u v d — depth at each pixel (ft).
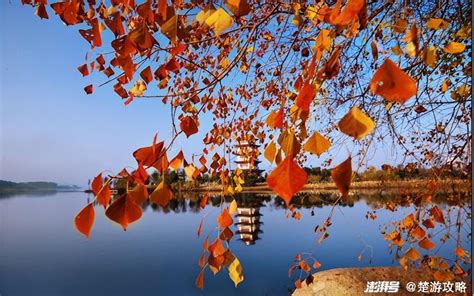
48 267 46.24
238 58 5.85
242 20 8.93
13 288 36.35
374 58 3.62
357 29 3.40
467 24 8.36
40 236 77.00
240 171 9.51
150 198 3.59
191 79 11.03
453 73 9.95
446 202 9.54
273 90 10.91
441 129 11.27
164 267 43.14
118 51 4.20
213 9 4.27
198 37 8.73
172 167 4.14
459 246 8.55
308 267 10.49
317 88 3.60
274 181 2.25
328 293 15.99
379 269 16.75
